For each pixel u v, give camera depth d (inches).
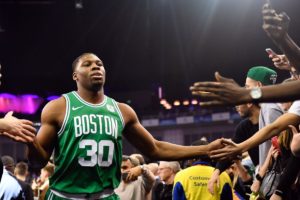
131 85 726.5
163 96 693.3
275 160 124.6
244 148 115.0
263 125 139.8
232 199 173.8
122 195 208.1
